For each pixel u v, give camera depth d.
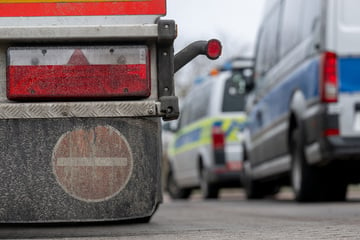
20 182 4.99
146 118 5.11
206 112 19.08
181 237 5.30
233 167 18.27
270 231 5.87
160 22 5.07
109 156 5.05
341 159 11.29
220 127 18.38
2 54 5.02
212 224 6.86
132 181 5.09
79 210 5.02
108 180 5.05
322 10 11.43
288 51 13.31
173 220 7.70
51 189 5.00
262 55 15.94
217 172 18.30
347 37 11.27
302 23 12.48
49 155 4.99
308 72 11.79
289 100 12.88
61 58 5.02
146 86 5.08
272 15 15.20
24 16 5.04
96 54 5.04
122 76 5.06
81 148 5.02
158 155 5.26
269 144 14.70
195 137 20.11
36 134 4.99
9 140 4.99
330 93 11.22
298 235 5.47
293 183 12.88
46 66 5.02
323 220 7.34
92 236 5.34
